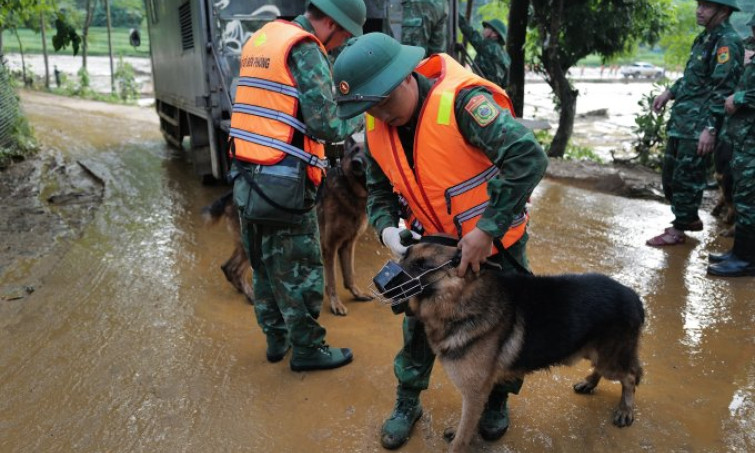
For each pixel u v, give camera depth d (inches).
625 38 370.3
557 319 90.9
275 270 116.7
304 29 109.3
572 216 236.7
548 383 122.0
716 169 211.8
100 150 372.8
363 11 110.3
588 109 727.7
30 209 244.4
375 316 154.6
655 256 192.5
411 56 77.3
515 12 348.5
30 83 748.6
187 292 167.5
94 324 147.5
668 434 105.4
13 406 114.6
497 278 90.1
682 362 129.3
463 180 82.0
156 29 348.5
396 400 108.8
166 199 264.1
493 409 103.3
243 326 148.1
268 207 107.3
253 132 107.4
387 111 80.0
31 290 165.9
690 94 189.8
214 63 227.1
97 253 197.2
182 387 121.1
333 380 123.6
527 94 877.2
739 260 176.2
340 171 148.9
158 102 392.2
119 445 103.8
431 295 85.0
